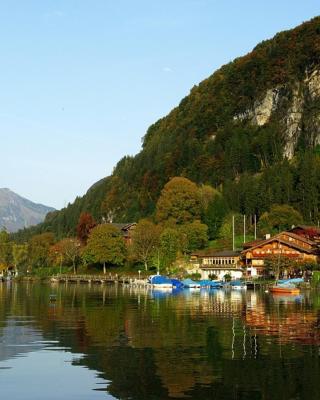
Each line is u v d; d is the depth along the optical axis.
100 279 187.50
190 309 82.62
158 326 62.50
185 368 41.12
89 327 62.06
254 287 141.12
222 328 60.28
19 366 42.34
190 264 177.50
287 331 57.75
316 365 41.69
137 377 39.00
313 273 140.62
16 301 102.12
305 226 186.88
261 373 39.53
